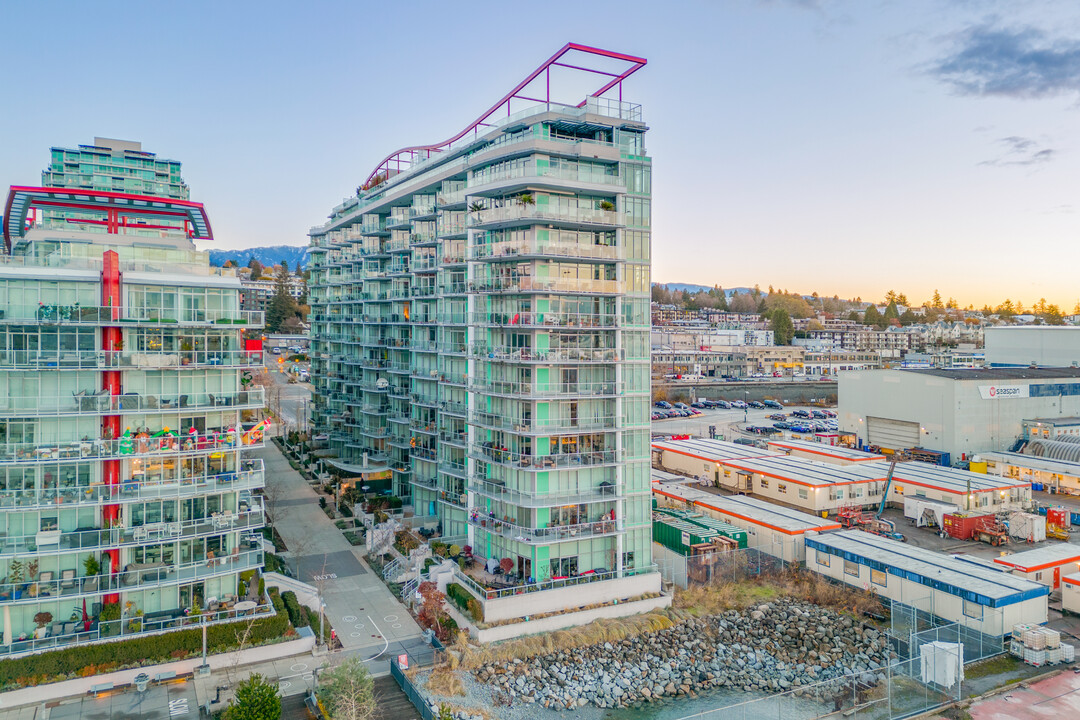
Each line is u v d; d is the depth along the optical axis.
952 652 46.25
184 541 51.75
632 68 62.91
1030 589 53.38
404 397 84.25
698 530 70.25
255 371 186.62
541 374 59.16
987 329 152.00
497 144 65.56
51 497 47.53
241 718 38.31
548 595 56.22
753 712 44.69
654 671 50.28
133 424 51.03
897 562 60.00
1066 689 46.50
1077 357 134.88
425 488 78.06
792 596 62.31
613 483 61.50
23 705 43.25
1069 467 96.44
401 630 55.12
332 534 77.38
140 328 51.38
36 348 48.41
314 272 123.06
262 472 54.66
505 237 62.59
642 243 62.56
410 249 83.38
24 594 47.00
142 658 46.72
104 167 158.50
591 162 60.75
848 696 46.16
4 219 66.19
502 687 47.53
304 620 54.00
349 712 39.50
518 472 60.22
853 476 89.44
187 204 63.34
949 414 108.31
